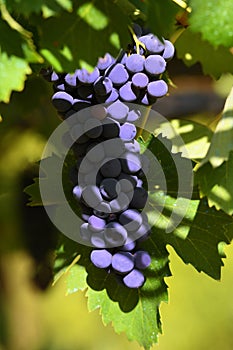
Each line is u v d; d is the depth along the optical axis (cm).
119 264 76
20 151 102
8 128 102
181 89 114
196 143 85
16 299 142
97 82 74
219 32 72
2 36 70
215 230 82
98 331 152
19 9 69
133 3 72
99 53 71
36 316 147
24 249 102
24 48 70
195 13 72
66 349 149
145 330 80
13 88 70
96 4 71
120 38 72
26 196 100
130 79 75
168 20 69
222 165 78
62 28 71
